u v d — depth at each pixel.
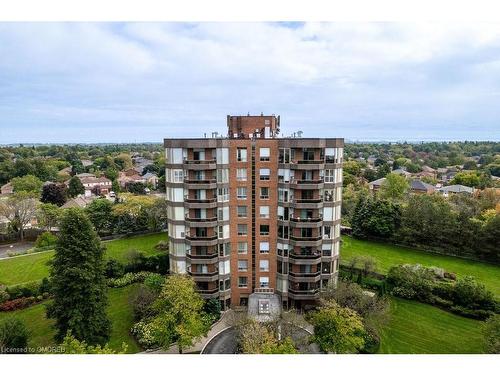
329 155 44.97
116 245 75.12
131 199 89.62
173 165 45.19
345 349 33.72
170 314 38.06
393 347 40.00
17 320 36.66
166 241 73.62
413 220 73.75
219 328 44.09
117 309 48.81
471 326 44.47
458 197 94.75
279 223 47.09
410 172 184.38
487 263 66.00
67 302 37.34
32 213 88.62
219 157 45.34
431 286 50.53
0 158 166.50
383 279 56.34
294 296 46.94
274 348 31.20
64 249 37.06
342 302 42.28
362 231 80.38
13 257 70.38
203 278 46.72
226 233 47.41
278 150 45.72
